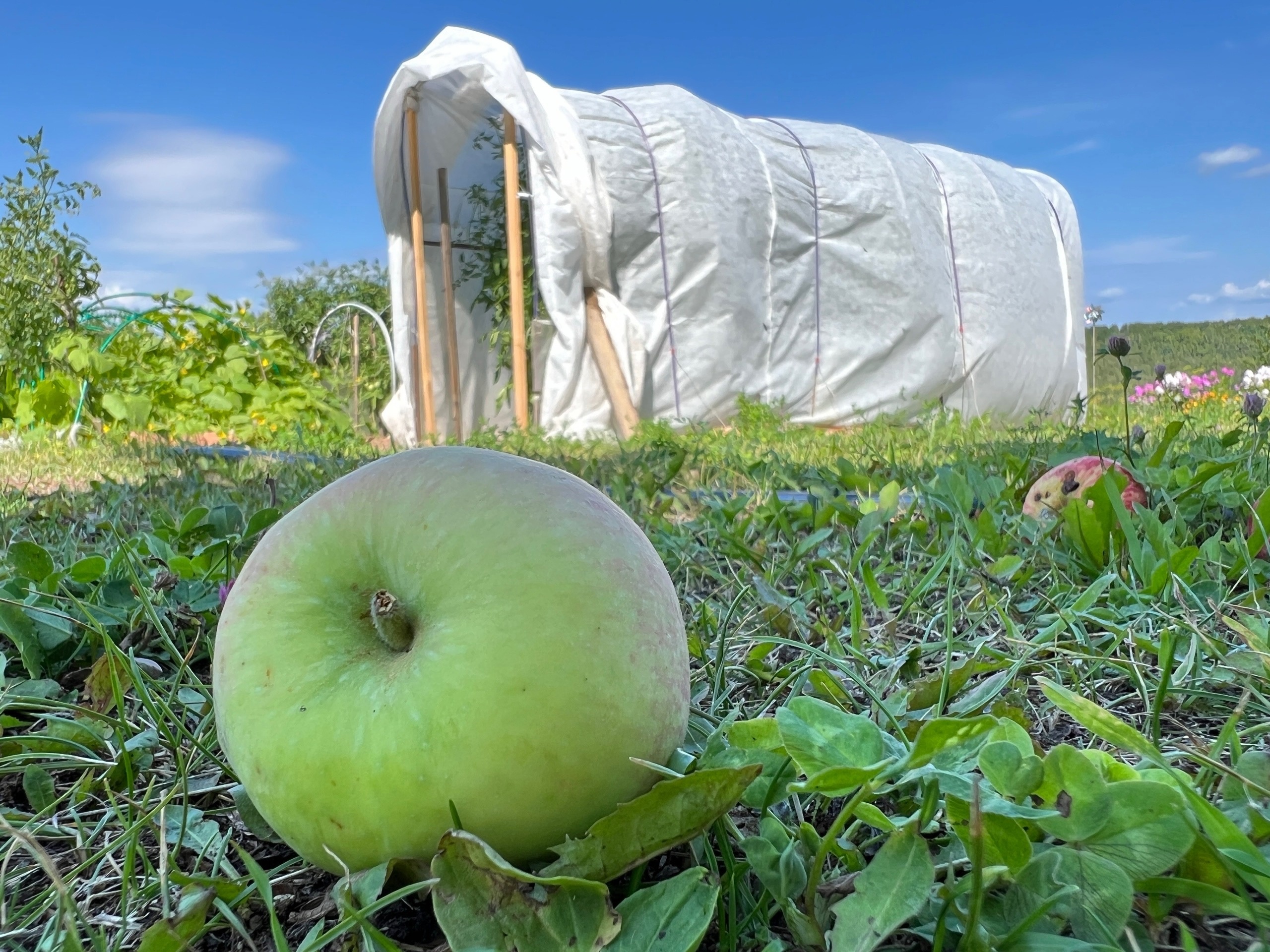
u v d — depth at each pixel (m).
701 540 2.84
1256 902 0.81
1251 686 1.34
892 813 1.05
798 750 0.84
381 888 0.82
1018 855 0.80
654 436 8.45
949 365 11.81
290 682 0.89
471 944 0.76
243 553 2.27
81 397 9.48
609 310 10.18
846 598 2.09
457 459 0.98
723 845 0.94
